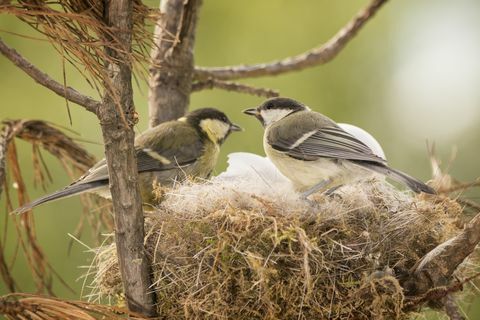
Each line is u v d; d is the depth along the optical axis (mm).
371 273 7250
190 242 7223
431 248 7777
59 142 8797
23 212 7977
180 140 9922
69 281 11562
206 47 13164
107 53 6305
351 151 9102
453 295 7645
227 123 10688
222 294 6996
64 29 6070
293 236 7102
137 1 6516
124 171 6465
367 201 8016
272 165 9930
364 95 13211
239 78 10273
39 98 12500
